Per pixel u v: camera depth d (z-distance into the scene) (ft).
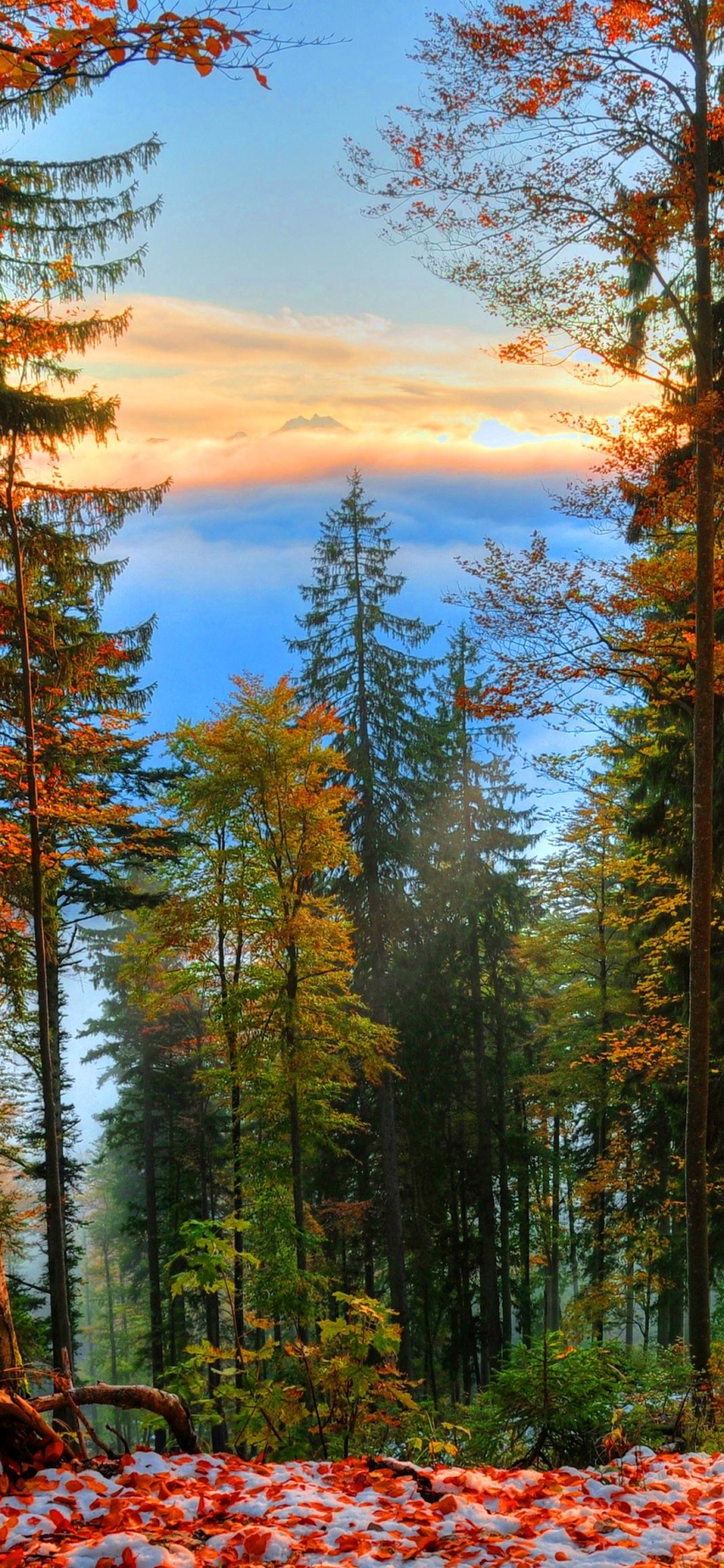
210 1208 106.83
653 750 50.52
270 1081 58.54
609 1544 18.02
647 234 33.45
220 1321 97.76
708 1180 50.62
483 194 31.71
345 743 81.92
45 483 48.39
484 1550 17.57
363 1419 31.14
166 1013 93.66
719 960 49.98
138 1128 111.55
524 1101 96.94
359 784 81.82
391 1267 79.71
